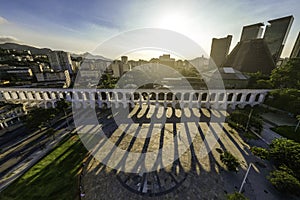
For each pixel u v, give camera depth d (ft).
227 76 226.38
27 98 198.80
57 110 147.84
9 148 110.22
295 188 65.82
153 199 69.97
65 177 81.76
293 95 165.17
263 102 196.65
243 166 90.48
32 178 81.25
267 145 113.19
